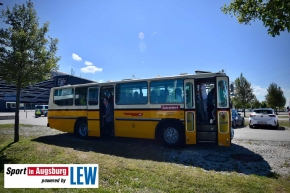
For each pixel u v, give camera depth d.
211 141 6.73
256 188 3.82
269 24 4.60
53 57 8.27
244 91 33.31
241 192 3.67
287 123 18.61
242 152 6.79
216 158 6.05
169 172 4.64
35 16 7.96
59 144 8.23
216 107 6.69
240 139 9.43
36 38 7.80
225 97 6.65
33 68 7.74
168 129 7.41
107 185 4.09
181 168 5.00
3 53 7.32
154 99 7.60
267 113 14.23
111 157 5.96
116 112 8.31
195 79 7.08
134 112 7.93
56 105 10.26
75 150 6.95
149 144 7.89
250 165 5.40
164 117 7.34
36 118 26.61
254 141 8.84
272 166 5.31
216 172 4.80
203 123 7.02
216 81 6.79
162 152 6.65
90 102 9.08
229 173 4.79
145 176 4.45
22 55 7.25
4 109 54.50
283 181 4.23
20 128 13.66
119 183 4.16
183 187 3.90
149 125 7.61
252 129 13.93
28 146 7.38
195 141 6.79
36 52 7.68
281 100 35.91
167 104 7.33
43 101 71.12
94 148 7.44
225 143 6.50
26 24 7.77
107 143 8.10
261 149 7.23
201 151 6.85
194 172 4.66
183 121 7.02
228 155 6.40
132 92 8.11
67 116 9.82
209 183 4.03
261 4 4.88
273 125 13.65
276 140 9.15
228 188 3.82
